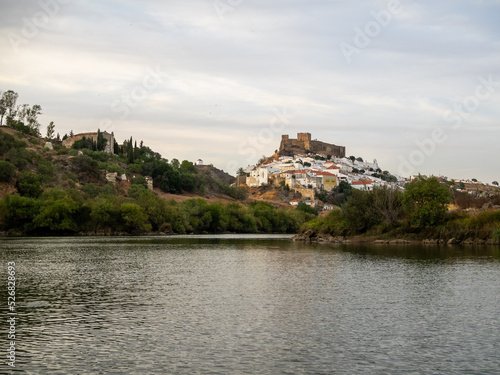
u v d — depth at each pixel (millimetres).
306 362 33156
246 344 36969
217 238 187125
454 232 137750
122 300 52906
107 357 34000
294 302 51938
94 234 189875
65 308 48781
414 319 44562
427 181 145500
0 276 70250
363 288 60781
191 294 56625
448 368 32250
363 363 33062
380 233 150875
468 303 51562
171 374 31031
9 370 31625
